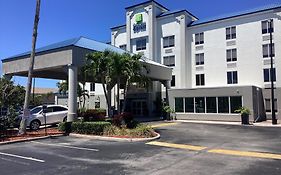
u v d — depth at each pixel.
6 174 8.56
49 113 21.70
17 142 14.95
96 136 16.42
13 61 24.75
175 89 33.81
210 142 14.85
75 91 20.23
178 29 38.38
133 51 41.62
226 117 30.23
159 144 14.17
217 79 35.69
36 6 18.72
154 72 30.48
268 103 32.25
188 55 38.00
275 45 32.06
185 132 19.56
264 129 21.81
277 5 32.97
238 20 34.66
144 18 40.78
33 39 18.64
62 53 20.91
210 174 8.39
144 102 38.97
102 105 45.22
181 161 10.22
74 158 10.82
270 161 10.14
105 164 9.79
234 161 10.17
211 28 36.56
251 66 33.44
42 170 9.01
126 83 22.08
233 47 34.78
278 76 31.73
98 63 19.89
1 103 17.20
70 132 18.19
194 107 32.50
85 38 25.22
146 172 8.70
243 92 29.33
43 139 16.16
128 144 14.23
